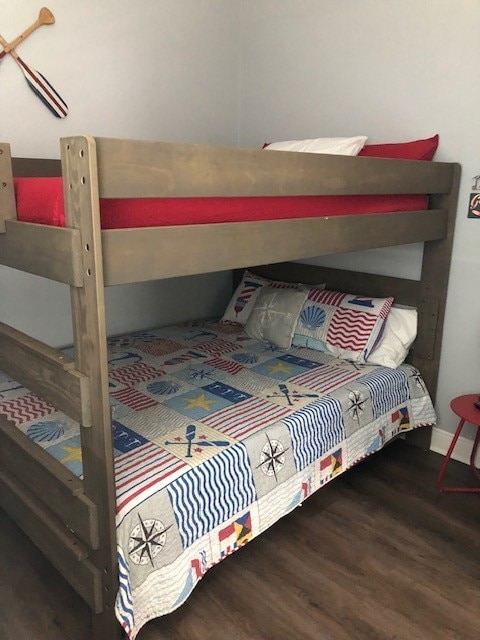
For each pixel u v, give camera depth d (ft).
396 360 8.02
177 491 4.99
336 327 8.36
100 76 8.25
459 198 7.66
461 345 8.02
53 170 7.62
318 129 9.12
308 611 5.40
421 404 8.18
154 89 8.95
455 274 7.89
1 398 6.58
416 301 8.27
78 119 8.15
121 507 4.66
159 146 4.02
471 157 7.42
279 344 8.75
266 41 9.59
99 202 3.91
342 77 8.62
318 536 6.51
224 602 5.50
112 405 6.54
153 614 4.84
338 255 9.29
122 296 9.37
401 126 8.07
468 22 7.11
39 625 5.22
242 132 10.40
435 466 8.10
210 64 9.66
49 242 4.11
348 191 5.85
